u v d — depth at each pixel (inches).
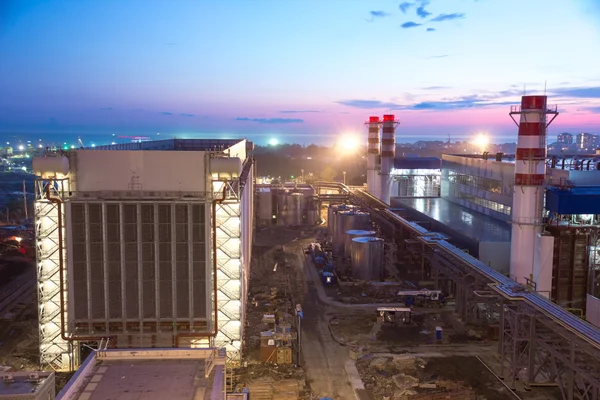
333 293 2994.6
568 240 2524.6
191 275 1936.5
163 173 1924.2
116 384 1124.5
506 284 2041.1
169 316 1950.1
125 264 1918.1
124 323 1931.6
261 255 3929.6
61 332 1909.4
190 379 1151.0
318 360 2092.8
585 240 2519.7
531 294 1920.5
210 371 1160.2
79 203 1893.5
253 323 2458.2
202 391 1096.8
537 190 2475.4
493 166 3727.9
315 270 3499.0
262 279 3267.7
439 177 5689.0
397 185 5629.9
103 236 1899.6
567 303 2536.9
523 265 2507.4
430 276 3299.7
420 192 5693.9
